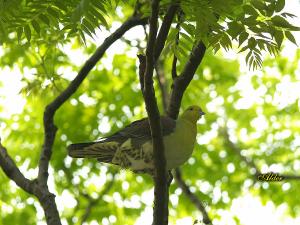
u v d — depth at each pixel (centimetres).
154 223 702
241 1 657
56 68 1500
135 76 1752
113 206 1680
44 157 842
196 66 813
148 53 600
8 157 830
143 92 629
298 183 1683
